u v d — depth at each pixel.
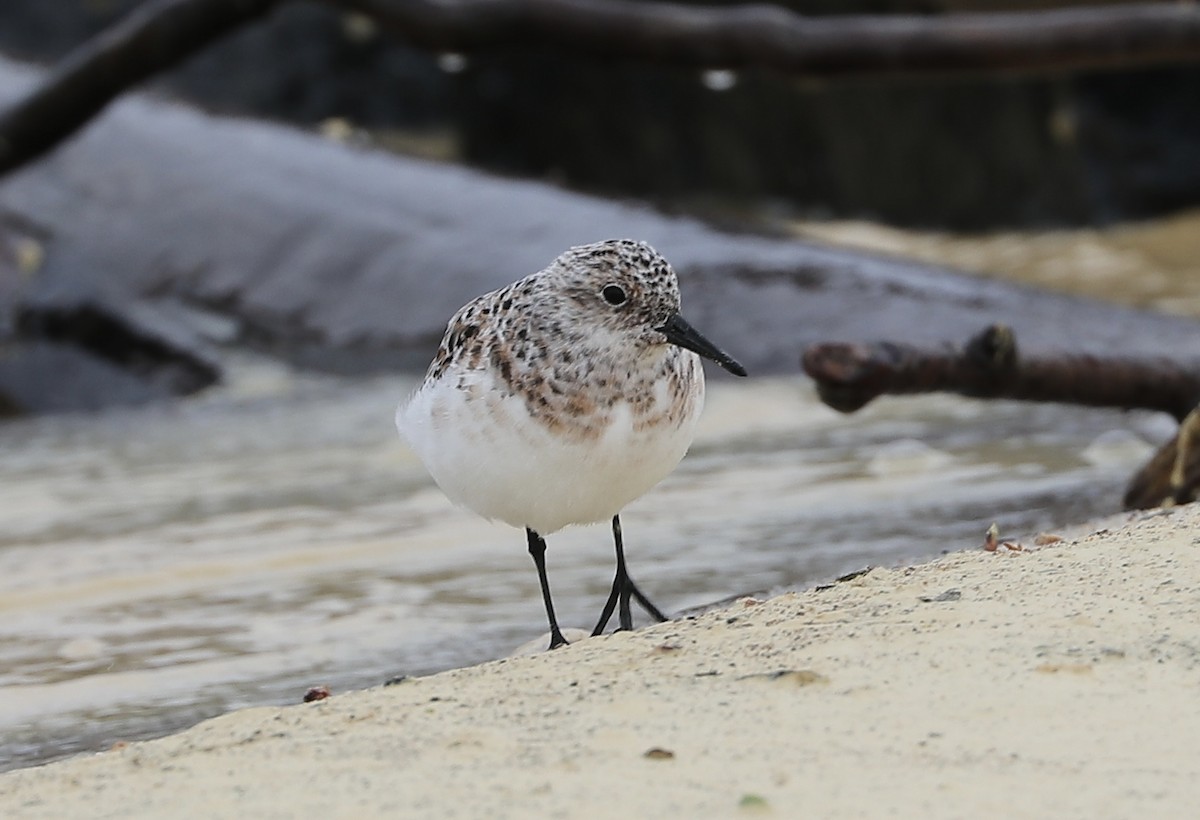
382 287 19.86
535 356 7.86
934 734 5.25
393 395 17.16
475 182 21.19
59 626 9.66
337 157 22.92
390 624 9.30
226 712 7.82
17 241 22.52
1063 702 5.45
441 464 8.13
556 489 8.02
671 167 29.17
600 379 7.86
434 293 19.20
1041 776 4.92
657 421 8.00
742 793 4.88
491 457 7.96
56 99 17.30
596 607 9.35
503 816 4.83
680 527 10.98
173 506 12.83
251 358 19.69
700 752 5.23
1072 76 25.78
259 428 16.02
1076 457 12.45
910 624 6.33
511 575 10.23
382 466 13.94
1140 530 7.55
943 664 5.85
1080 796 4.78
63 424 17.11
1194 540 7.20
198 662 8.77
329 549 11.18
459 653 8.60
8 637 9.48
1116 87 25.97
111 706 8.08
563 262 7.98
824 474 12.32
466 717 5.79
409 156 22.72
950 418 14.20
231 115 25.16
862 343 9.94
